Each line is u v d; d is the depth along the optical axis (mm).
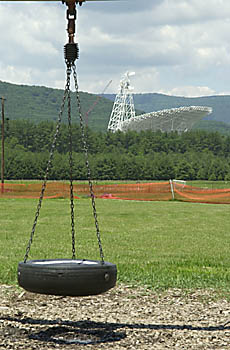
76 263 5320
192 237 13633
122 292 6719
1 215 20219
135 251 10773
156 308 5934
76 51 5234
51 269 4574
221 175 106375
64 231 14625
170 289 6895
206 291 6773
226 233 14812
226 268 8648
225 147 122625
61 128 122062
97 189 43531
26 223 17016
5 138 119750
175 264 8969
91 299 6355
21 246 11227
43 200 31750
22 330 5059
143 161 105688
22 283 4715
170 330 5074
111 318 5520
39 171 100938
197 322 5359
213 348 4543
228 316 5590
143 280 7387
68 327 5172
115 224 17078
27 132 122125
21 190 40906
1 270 8008
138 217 19922
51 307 5973
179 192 41188
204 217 20375
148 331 5039
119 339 4789
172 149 119625
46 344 4629
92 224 16938
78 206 25906
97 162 104125
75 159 105312
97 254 10102
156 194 40156
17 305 6047
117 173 103375
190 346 4590
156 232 14766
